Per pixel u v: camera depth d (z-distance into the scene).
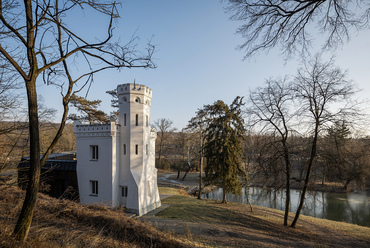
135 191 19.28
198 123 32.53
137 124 20.58
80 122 21.12
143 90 20.92
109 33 6.22
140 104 20.81
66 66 6.68
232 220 19.31
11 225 6.93
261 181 19.25
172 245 9.12
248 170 31.44
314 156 16.69
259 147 18.72
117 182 20.02
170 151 66.81
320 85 16.03
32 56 5.65
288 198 18.92
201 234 14.04
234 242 13.30
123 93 20.88
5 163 8.16
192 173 55.97
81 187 20.41
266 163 18.16
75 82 6.91
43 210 9.79
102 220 9.59
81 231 8.31
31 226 7.98
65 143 46.41
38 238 6.43
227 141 26.39
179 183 42.97
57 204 10.49
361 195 34.69
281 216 23.22
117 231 9.07
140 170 20.06
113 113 39.09
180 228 14.66
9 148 8.28
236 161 26.59
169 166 59.66
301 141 17.64
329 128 15.69
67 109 6.81
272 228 18.20
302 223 21.05
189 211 20.81
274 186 18.58
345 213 27.50
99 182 19.77
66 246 6.36
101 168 19.81
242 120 26.75
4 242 5.35
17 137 8.30
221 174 26.66
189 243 10.41
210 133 28.52
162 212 20.00
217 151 27.02
